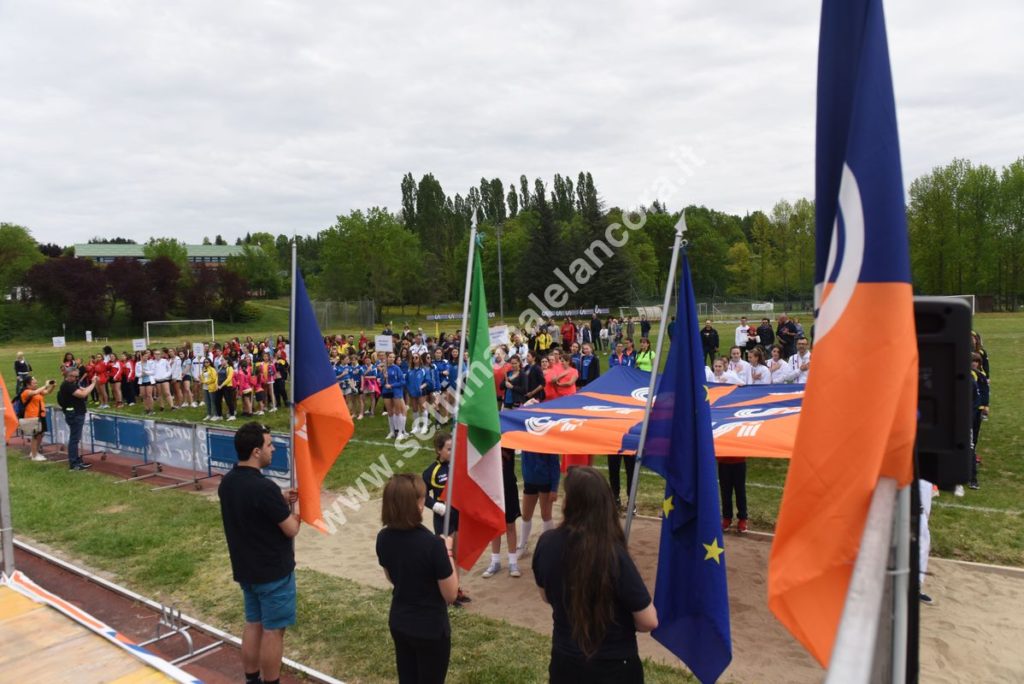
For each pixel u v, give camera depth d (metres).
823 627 2.27
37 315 70.62
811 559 2.31
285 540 4.86
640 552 8.31
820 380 2.36
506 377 15.02
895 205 2.31
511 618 6.64
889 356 2.26
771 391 8.35
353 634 6.20
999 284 68.00
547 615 6.68
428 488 7.03
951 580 7.03
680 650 4.59
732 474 8.67
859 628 1.86
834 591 2.27
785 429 6.05
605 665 3.20
